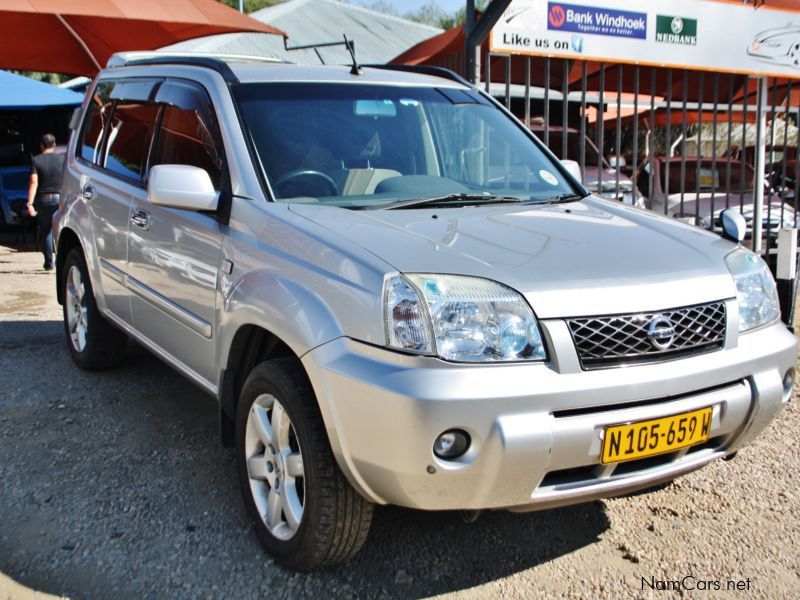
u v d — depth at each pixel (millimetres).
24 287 8477
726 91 10656
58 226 5223
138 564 2914
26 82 13375
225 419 3264
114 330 4887
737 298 2865
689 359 2664
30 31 12031
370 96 3896
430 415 2332
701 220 8547
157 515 3268
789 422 4410
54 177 9594
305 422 2645
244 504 3184
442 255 2643
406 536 3150
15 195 12922
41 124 16359
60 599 2699
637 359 2576
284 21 19766
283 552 2844
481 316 2439
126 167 4395
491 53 6309
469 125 4102
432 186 3656
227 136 3428
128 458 3807
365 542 3074
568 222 3193
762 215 8586
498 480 2420
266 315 2812
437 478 2398
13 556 2947
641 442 2572
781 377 2920
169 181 3186
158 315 3895
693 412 2654
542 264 2664
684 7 7277
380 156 3666
